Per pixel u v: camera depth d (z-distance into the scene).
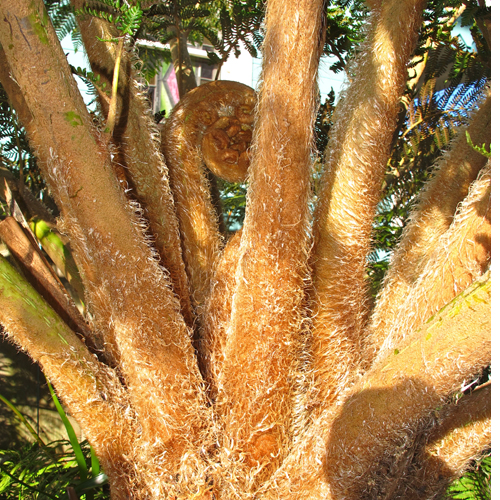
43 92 0.44
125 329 0.48
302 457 0.47
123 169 0.52
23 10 0.42
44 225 0.60
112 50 0.50
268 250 0.48
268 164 0.47
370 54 0.51
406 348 0.41
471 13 0.62
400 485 0.46
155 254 0.49
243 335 0.49
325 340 0.53
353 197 0.51
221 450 0.50
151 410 0.48
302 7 0.45
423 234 0.56
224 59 0.75
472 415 0.46
